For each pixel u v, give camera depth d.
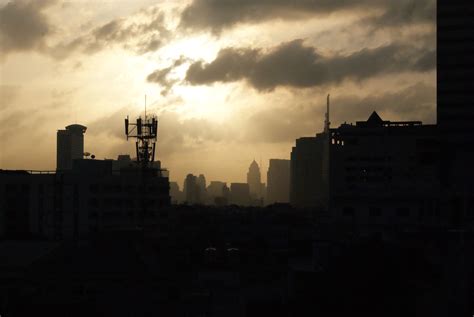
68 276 126.25
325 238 199.50
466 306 118.38
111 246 129.50
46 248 136.38
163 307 126.06
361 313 128.38
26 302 121.81
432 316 122.62
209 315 132.38
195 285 151.25
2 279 128.00
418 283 129.25
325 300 131.50
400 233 169.38
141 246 134.00
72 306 120.81
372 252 134.38
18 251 135.25
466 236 127.12
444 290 122.44
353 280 131.00
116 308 124.38
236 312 142.00
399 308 126.31
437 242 145.00
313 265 153.50
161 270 130.88
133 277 125.94
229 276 179.88
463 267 120.69
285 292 153.00
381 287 128.88
